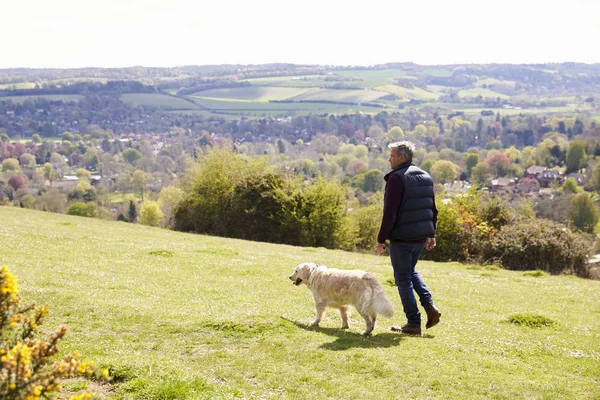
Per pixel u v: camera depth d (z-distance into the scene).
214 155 50.84
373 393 8.16
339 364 9.27
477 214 40.25
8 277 5.30
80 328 10.84
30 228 27.97
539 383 8.77
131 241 26.11
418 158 154.50
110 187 111.94
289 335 10.81
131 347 9.88
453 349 10.57
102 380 8.19
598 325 14.08
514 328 12.98
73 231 29.30
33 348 5.15
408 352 10.10
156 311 12.18
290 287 17.31
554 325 13.28
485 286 20.69
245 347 10.16
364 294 11.40
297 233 46.97
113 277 16.52
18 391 4.76
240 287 16.69
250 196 48.31
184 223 51.31
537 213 90.00
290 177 49.19
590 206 86.00
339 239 47.00
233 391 8.02
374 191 108.38
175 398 7.67
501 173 140.62
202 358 9.52
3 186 107.06
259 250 29.80
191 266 19.69
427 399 7.99
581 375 9.55
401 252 11.61
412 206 11.45
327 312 13.93
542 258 34.38
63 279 15.41
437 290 19.03
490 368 9.55
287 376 8.77
